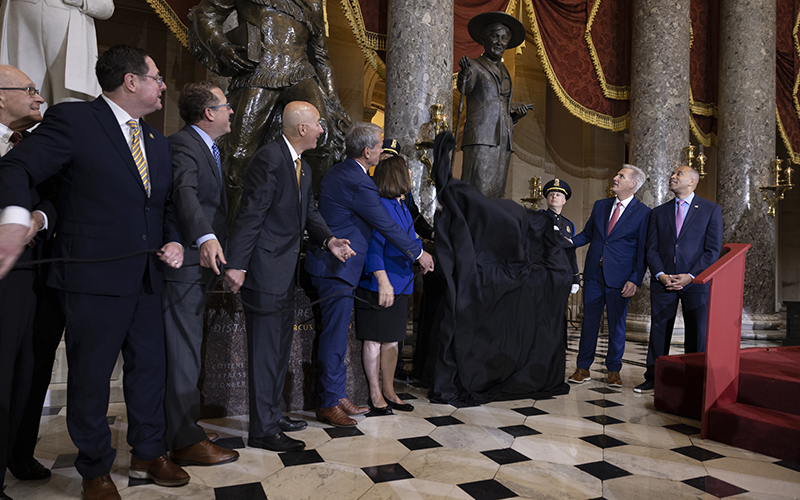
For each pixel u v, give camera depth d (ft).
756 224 26.81
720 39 28.63
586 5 27.09
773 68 27.76
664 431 10.51
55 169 6.13
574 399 12.98
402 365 15.02
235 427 9.94
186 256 7.82
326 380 10.28
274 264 8.57
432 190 17.31
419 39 17.76
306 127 8.91
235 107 13.50
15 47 10.91
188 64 28.50
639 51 25.79
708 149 43.65
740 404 10.48
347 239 10.00
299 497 7.02
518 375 13.10
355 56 30.27
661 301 14.11
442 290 12.69
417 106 17.62
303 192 9.18
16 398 7.14
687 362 11.62
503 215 12.75
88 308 6.48
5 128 6.95
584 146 39.34
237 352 10.74
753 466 8.64
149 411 7.35
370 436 9.64
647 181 25.04
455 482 7.65
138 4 27.86
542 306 13.56
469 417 11.08
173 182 7.44
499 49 17.22
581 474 8.14
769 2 27.81
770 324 26.50
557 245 14.08
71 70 11.00
